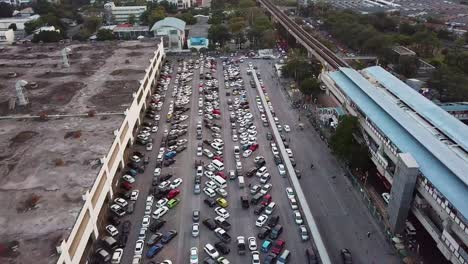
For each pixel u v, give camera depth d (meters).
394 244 84.00
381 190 101.94
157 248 83.62
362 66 180.12
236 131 133.50
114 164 100.50
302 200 96.19
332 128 129.38
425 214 81.25
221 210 94.31
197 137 129.50
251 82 175.25
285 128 133.38
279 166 111.12
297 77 171.88
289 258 81.88
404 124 96.75
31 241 67.69
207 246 83.62
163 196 100.69
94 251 82.81
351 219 92.75
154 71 170.38
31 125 108.38
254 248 83.81
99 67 155.38
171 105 152.75
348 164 108.44
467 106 134.62
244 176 109.06
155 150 122.31
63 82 139.38
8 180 84.12
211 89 167.38
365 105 113.00
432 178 76.38
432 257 80.69
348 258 80.19
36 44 192.88
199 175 107.88
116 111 116.19
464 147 87.88
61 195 79.31
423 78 177.25
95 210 83.81
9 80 142.50
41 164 89.75
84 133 103.50
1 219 72.81
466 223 66.69
